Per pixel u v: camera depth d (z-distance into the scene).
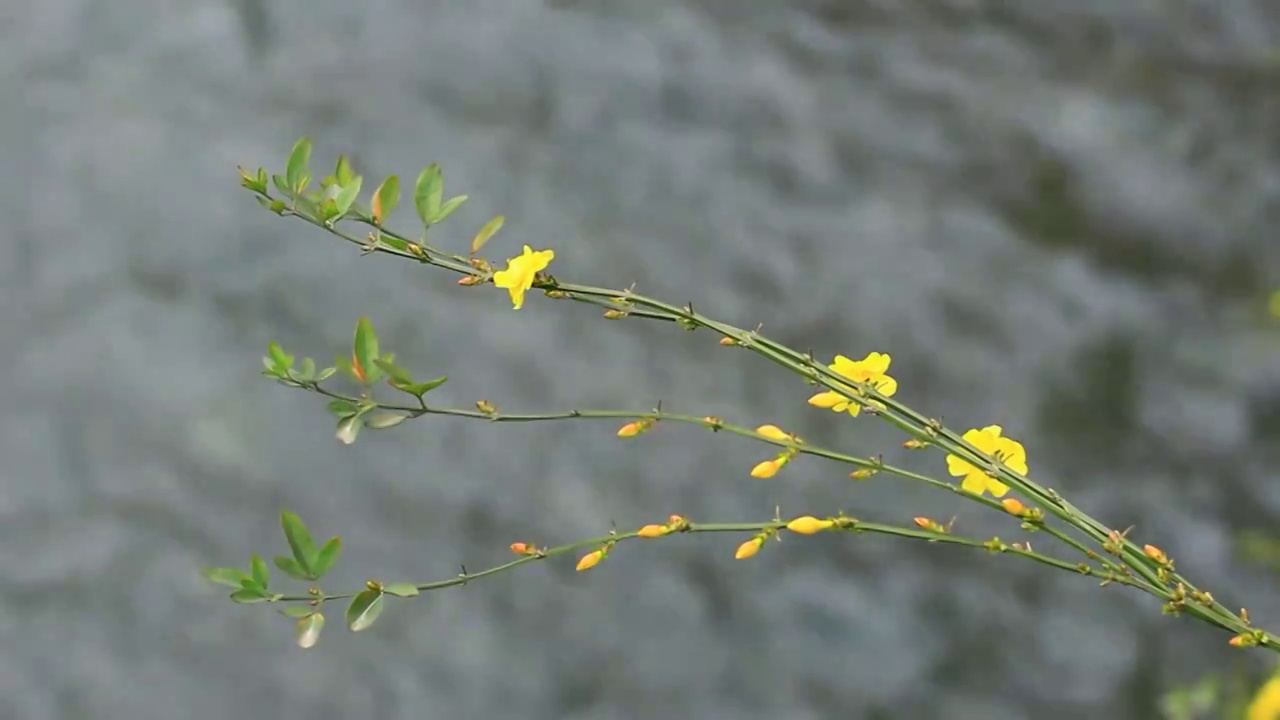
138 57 2.93
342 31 3.01
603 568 2.27
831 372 1.22
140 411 2.41
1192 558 2.32
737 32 3.10
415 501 2.33
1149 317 2.66
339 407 1.21
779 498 2.35
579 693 2.16
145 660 2.16
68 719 2.10
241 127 2.84
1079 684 2.17
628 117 2.94
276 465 2.36
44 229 2.64
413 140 2.85
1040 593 2.26
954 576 2.28
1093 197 2.86
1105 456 2.47
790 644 2.21
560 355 2.53
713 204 2.82
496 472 2.37
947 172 2.90
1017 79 3.05
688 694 2.17
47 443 2.36
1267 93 3.00
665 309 1.22
